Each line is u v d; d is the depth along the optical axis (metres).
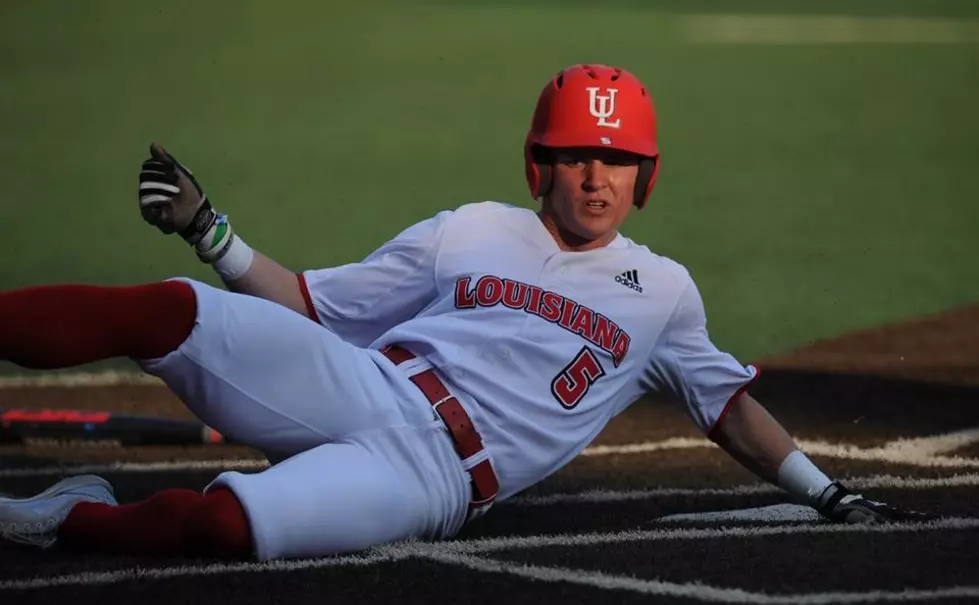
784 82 63.06
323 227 38.34
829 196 43.00
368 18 79.06
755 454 15.12
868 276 33.59
